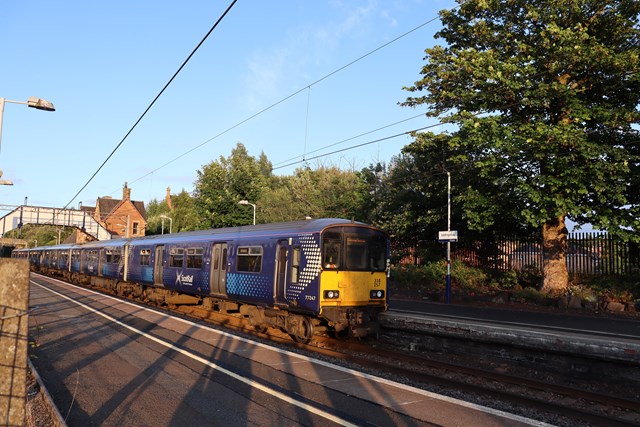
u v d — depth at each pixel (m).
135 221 69.69
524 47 17.44
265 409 6.25
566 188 16.34
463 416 5.98
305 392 7.01
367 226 12.01
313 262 11.18
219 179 43.12
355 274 11.61
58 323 13.36
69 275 34.81
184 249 17.39
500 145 16.69
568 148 16.27
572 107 16.58
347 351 11.37
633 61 15.43
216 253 15.37
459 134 19.11
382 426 5.66
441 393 7.76
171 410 6.19
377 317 12.12
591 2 16.91
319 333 13.46
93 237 54.97
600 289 18.55
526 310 17.44
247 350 9.89
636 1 16.52
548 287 19.34
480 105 18.70
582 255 20.59
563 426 6.38
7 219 50.31
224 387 7.23
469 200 19.83
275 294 12.28
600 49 15.67
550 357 9.72
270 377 7.82
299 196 40.62
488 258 24.28
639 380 8.41
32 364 8.20
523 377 9.44
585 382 9.07
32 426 5.08
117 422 5.75
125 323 13.45
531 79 17.23
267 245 12.77
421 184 25.11
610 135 17.39
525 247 22.91
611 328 12.63
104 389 7.12
